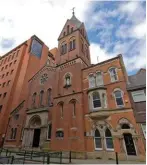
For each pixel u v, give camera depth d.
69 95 21.75
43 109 23.38
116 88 18.61
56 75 26.47
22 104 29.00
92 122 18.22
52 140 19.41
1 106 33.59
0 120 30.20
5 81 38.88
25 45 43.22
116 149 15.12
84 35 32.16
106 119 17.31
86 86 21.72
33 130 23.69
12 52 45.66
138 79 18.34
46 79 28.23
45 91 26.42
